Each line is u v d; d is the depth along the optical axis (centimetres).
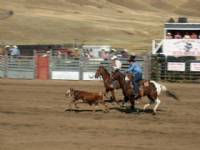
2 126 1855
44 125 1873
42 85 3281
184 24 3922
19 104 2398
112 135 1711
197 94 2889
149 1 19212
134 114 2116
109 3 16938
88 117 2042
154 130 1808
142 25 12231
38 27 9744
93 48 4956
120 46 7388
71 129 1805
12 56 3856
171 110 2269
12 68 3859
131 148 1522
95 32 10025
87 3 15800
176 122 1975
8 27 9406
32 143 1577
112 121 1962
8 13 10719
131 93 2130
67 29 9944
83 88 3106
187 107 2378
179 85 3356
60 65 3750
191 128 1856
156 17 15488
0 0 13038
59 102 2461
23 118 2020
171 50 3750
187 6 18975
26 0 13900
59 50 5141
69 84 3356
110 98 2397
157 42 3988
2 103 2428
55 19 10775
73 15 12850
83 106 2303
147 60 3588
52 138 1653
